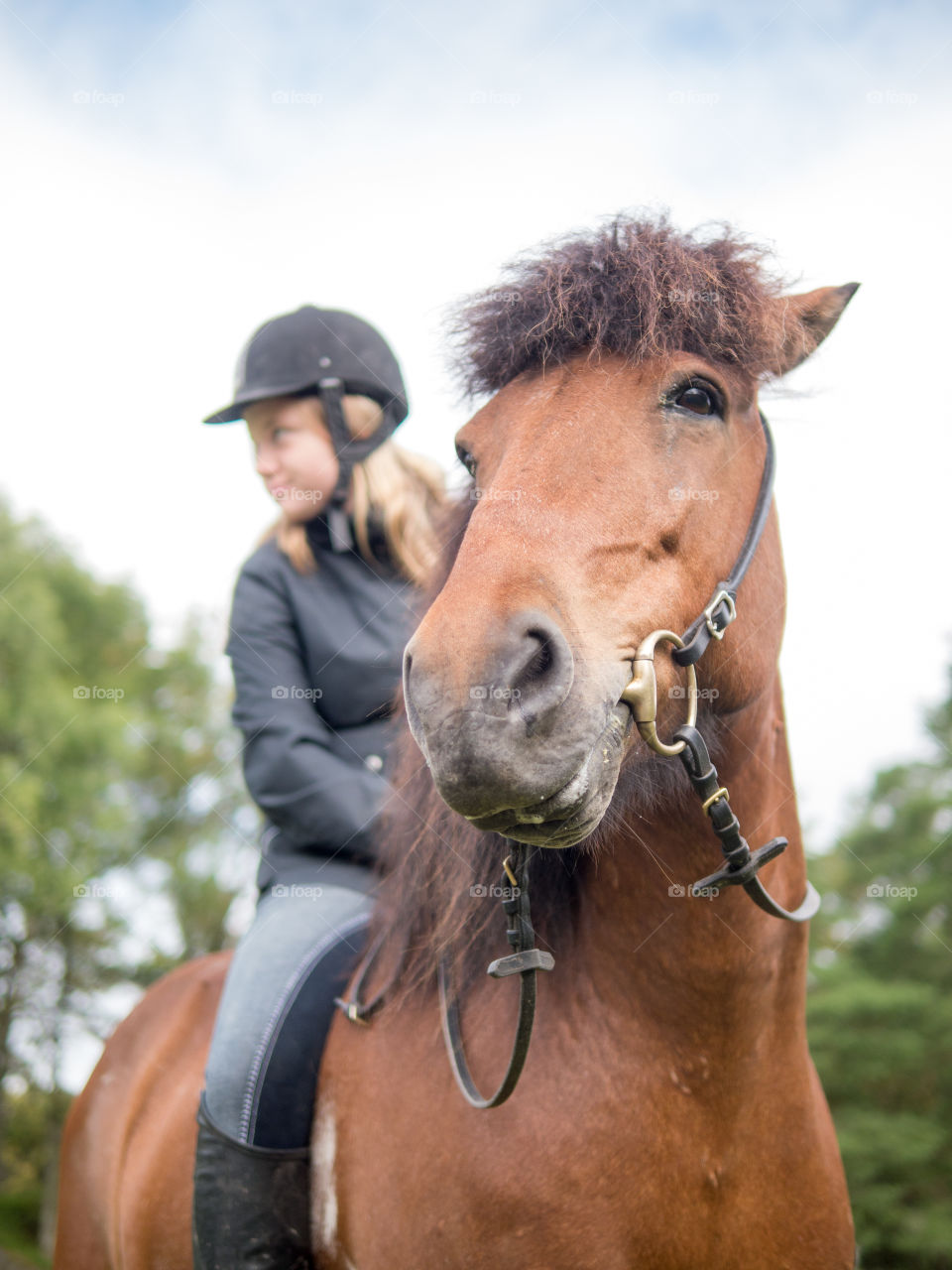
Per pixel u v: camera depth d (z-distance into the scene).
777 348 1.58
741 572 1.55
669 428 1.49
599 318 1.49
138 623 23.12
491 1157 1.49
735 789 1.59
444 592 1.32
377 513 2.28
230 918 20.69
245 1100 1.79
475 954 1.64
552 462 1.43
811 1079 1.69
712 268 1.57
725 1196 1.51
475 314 1.66
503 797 1.21
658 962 1.52
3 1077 18.97
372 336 2.39
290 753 2.04
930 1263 10.73
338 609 2.20
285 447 2.34
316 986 1.87
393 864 1.79
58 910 17.95
